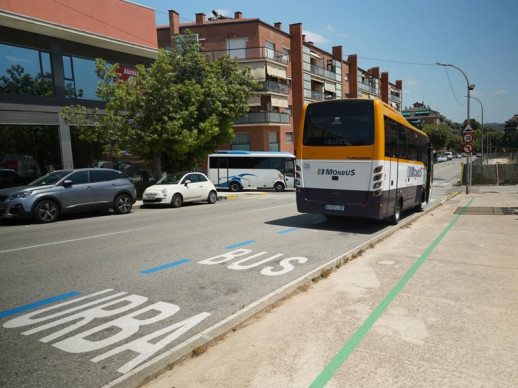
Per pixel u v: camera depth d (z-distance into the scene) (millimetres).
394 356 3070
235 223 11070
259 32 34000
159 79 16781
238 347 3273
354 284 4973
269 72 34656
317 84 44406
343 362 2984
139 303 4551
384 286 4859
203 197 17562
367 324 3686
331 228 10117
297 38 38781
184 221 11578
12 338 3639
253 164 27422
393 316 3875
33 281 5426
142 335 3689
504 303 4188
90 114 17500
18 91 15938
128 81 17062
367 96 57594
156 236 8977
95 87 19094
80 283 5324
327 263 6273
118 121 16609
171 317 4125
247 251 7336
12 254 7133
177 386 2709
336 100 9688
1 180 15297
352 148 9406
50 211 11586
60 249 7555
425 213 13266
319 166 9852
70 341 3568
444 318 3805
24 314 4230
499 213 12008
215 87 18516
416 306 4137
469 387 2639
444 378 2750
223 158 27719
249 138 35750
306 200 10062
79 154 18094
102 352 3352
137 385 2709
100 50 19141
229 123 19500
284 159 27484
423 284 4902
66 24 16891
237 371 2887
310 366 2936
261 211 14219
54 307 4434
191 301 4613
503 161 67125
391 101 69062
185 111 17172
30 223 11523
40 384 2844
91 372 3016
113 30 18938
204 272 5867
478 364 2932
